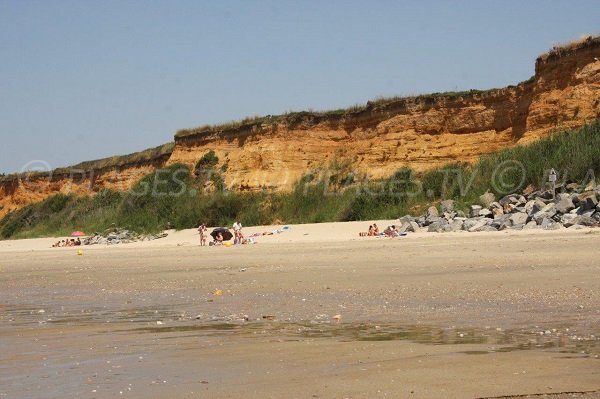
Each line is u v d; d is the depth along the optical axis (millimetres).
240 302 13633
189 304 13766
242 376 7188
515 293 12633
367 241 31484
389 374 7008
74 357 8523
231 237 42250
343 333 9594
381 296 13359
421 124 52375
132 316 12273
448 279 15289
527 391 6223
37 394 6711
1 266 30156
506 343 8352
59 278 21828
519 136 47719
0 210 91062
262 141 60062
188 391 6641
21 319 12477
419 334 9234
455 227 33062
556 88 45625
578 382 6438
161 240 50156
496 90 49750
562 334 8797
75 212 76375
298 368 7461
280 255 26172
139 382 7086
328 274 17953
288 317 11352
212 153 63781
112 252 37281
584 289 12547
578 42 45219
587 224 28688
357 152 54906
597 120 39469
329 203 51531
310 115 58875
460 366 7234
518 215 31641
